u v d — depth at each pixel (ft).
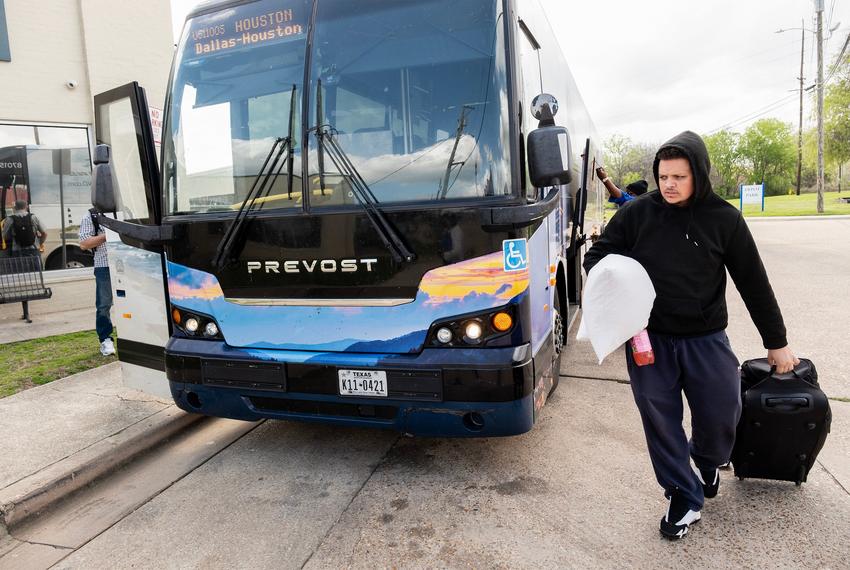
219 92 11.60
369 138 10.41
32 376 18.06
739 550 8.81
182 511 10.84
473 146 9.96
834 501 10.07
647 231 8.73
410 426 10.47
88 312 28.30
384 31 10.64
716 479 9.82
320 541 9.61
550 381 12.60
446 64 10.26
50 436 13.46
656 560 8.66
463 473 11.72
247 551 9.45
